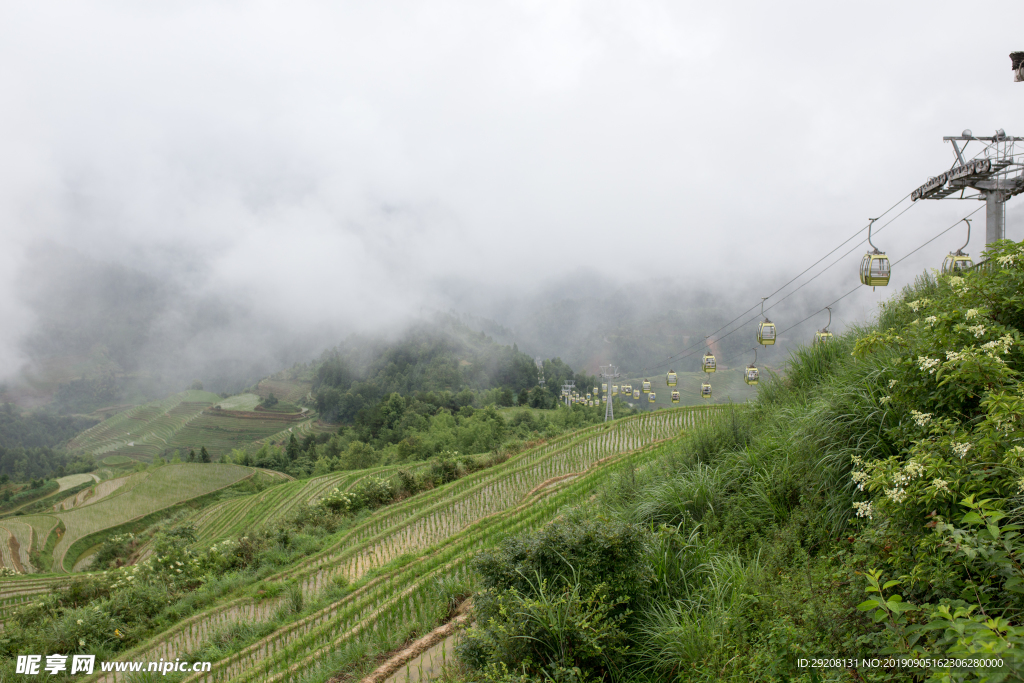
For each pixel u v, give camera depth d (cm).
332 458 11081
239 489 8231
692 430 1325
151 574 2080
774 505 814
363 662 875
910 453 566
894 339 724
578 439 3088
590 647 570
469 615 881
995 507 397
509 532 1381
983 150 1206
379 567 1634
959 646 303
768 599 574
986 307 603
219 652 1258
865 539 528
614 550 678
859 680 399
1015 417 431
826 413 800
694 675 543
